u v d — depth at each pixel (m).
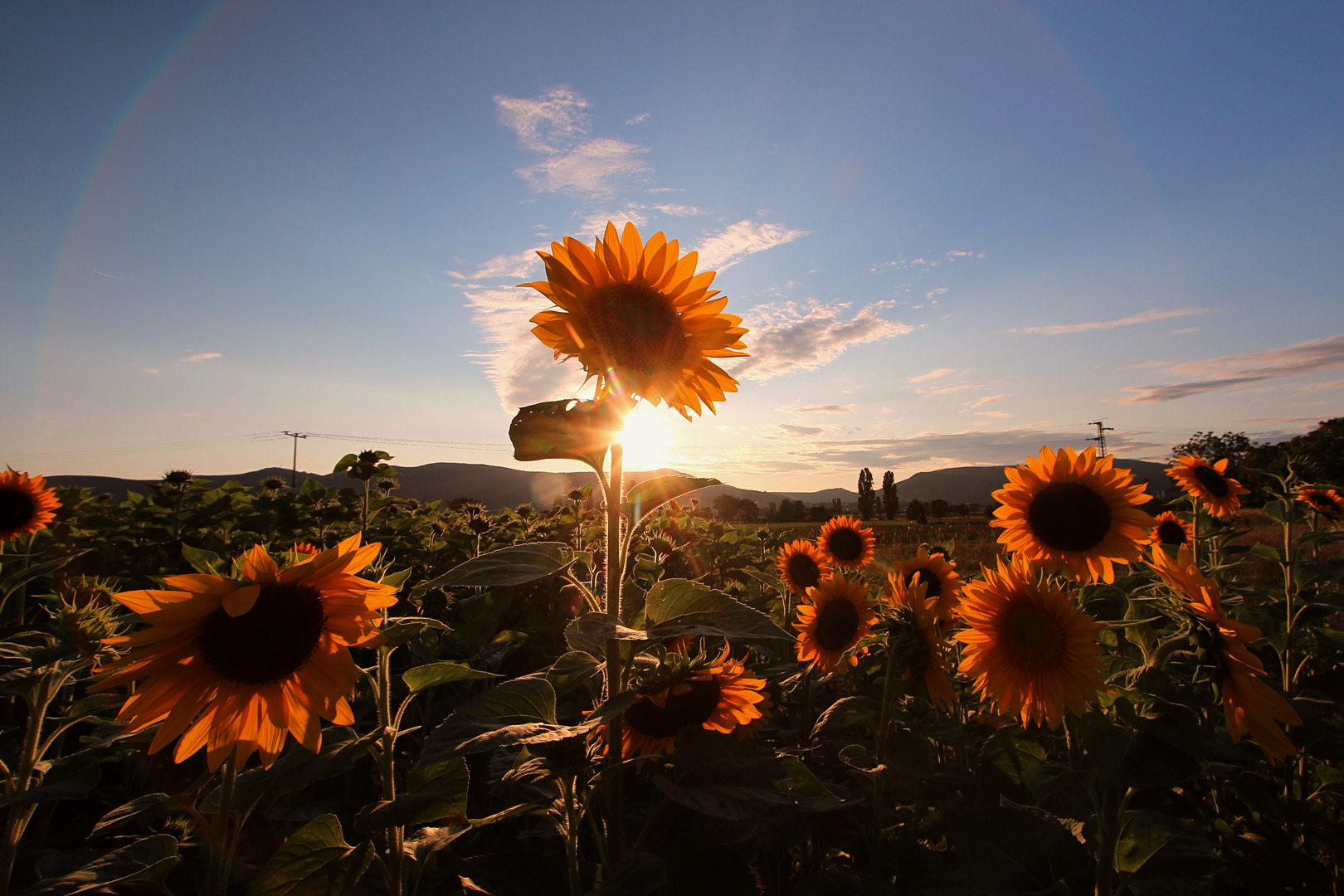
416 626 0.57
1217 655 0.59
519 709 0.54
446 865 0.75
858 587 1.04
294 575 0.51
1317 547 1.81
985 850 0.64
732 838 0.66
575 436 0.57
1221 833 0.93
